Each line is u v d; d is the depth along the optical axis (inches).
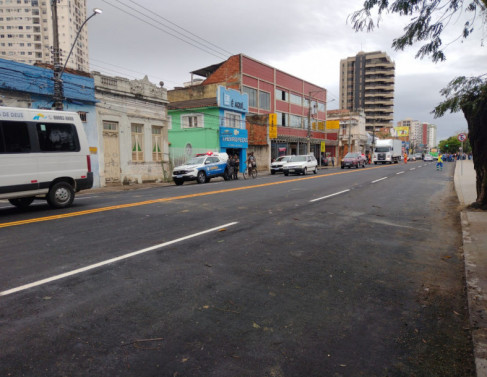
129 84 837.8
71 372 101.2
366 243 246.7
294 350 114.5
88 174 403.9
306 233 271.6
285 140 1688.0
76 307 141.7
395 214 362.9
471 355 113.2
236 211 361.4
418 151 5782.5
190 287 163.3
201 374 101.5
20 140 346.6
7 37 4451.3
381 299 154.8
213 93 1294.3
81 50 4800.7
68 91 679.1
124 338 119.6
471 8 194.4
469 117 364.5
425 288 168.1
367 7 192.5
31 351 111.0
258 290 161.6
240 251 220.5
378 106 4537.4
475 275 178.9
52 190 371.9
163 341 118.2
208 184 744.3
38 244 230.4
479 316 135.5
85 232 264.5
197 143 1259.2
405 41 205.2
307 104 1989.4
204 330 125.8
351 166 1521.9
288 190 569.3
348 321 134.6
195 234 261.1
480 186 378.9
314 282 172.7
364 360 109.9
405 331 128.0
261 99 1574.8
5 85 577.9
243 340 119.9
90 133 737.0
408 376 102.6
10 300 147.1
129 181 844.6
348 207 400.2
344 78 4687.5
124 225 290.0
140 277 174.6
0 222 300.7
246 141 1354.6
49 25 4480.8
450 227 305.1
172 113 1305.4
